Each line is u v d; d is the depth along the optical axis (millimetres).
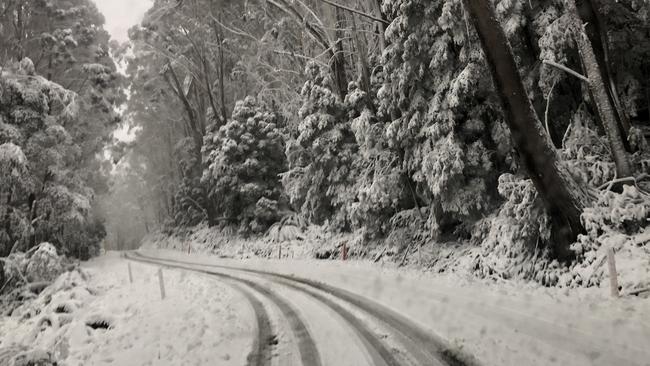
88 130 34781
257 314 10469
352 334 7625
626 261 8766
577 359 5309
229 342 8211
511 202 11414
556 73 12125
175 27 41000
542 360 5398
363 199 18000
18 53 29312
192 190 46750
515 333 6570
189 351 7922
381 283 12883
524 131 9750
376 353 6434
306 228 28906
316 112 23047
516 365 5328
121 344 9117
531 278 10484
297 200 24844
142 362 7605
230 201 33406
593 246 9547
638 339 5746
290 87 33344
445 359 5859
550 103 13398
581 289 8867
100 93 33156
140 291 17125
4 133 21828
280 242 28234
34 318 15453
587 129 12133
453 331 7055
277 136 32156
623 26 12898
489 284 10891
